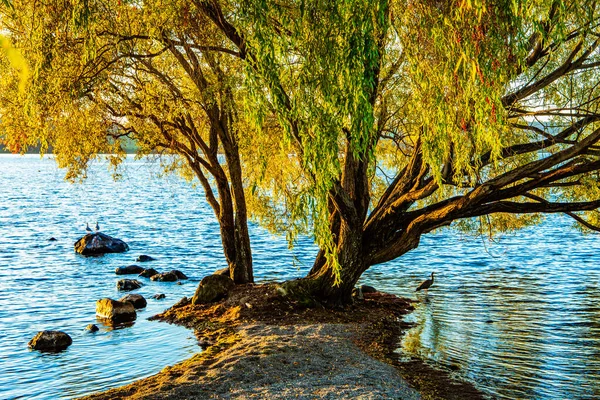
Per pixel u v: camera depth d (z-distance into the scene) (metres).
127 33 16.45
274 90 12.20
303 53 12.37
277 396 12.22
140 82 19.72
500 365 15.21
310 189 13.39
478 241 45.84
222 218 24.34
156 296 25.47
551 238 46.50
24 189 118.06
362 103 11.59
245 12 12.05
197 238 49.78
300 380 13.30
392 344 17.17
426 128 12.95
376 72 16.44
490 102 10.85
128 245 44.41
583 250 39.53
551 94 16.91
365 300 22.88
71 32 13.48
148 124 21.45
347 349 15.98
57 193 110.06
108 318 21.52
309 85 12.16
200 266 35.44
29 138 18.47
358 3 11.41
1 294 26.59
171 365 15.73
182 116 21.83
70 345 18.16
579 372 14.65
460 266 34.38
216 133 24.16
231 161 23.55
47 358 16.88
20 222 61.16
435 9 11.37
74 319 21.69
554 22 11.73
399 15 12.20
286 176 25.06
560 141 16.41
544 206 16.73
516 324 19.91
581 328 19.27
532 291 26.14
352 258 19.98
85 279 30.48
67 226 58.31
